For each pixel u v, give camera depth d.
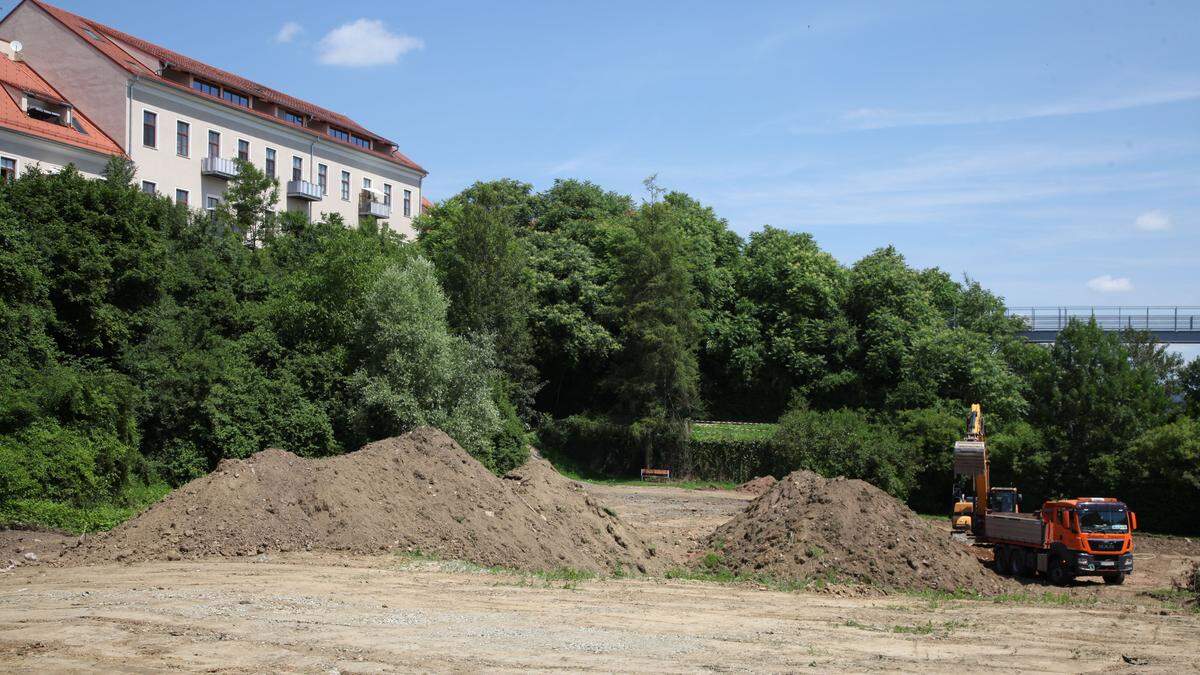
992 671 12.17
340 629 12.88
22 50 49.44
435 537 20.56
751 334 60.47
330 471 21.45
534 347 57.94
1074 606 19.61
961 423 47.75
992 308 64.69
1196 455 39.00
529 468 26.66
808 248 66.44
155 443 33.56
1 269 29.16
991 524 27.42
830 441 49.34
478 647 12.15
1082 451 43.53
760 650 12.77
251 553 18.89
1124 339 54.53
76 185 33.62
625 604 16.27
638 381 54.94
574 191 68.25
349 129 65.50
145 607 13.96
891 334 57.06
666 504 42.75
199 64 56.09
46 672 10.47
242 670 10.74
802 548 22.52
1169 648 14.27
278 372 37.94
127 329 34.22
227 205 50.22
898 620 16.16
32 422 27.44
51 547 20.53
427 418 38.53
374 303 39.44
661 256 56.22
